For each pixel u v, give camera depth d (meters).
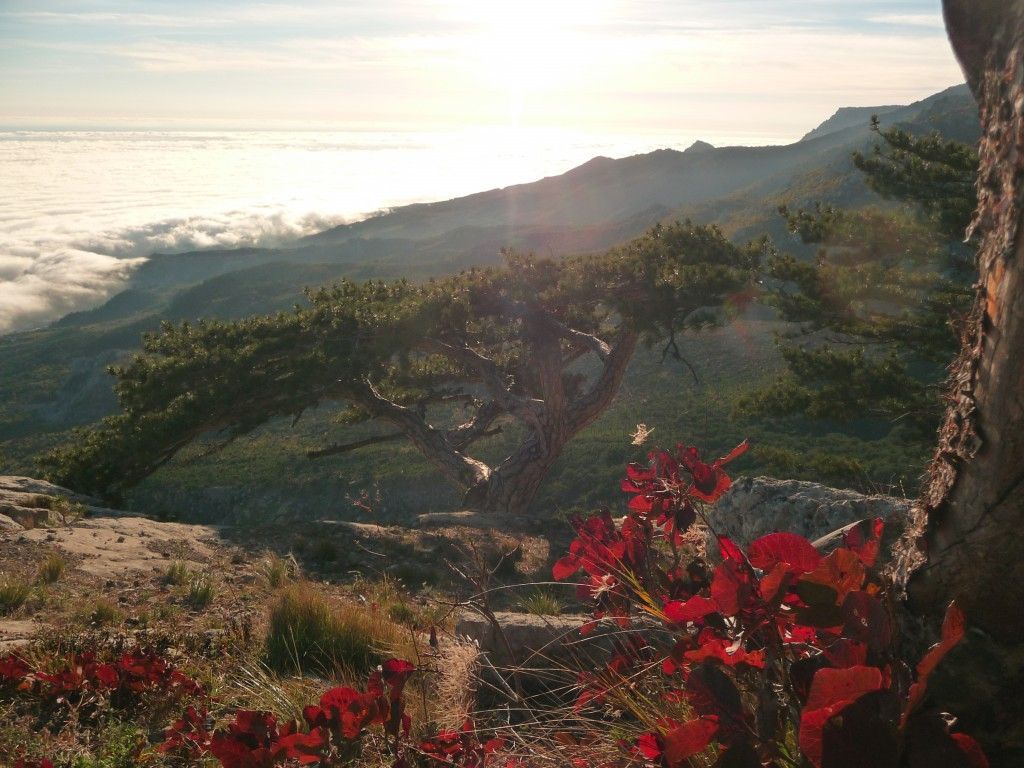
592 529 3.27
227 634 5.95
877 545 2.08
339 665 5.21
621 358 22.97
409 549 11.95
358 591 8.70
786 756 1.89
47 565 8.10
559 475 48.19
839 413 17.16
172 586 8.26
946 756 1.57
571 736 2.76
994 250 1.77
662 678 2.93
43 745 3.85
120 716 4.27
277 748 2.35
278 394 20.38
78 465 19.05
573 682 3.52
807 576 1.89
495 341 25.28
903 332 17.16
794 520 5.56
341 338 20.86
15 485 14.85
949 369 2.16
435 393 26.03
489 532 13.43
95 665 4.60
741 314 20.50
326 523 13.01
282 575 8.87
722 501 6.11
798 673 1.90
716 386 58.88
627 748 2.39
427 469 71.81
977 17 1.88
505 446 62.62
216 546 11.05
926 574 1.99
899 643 2.05
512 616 4.27
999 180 1.78
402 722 2.51
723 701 1.87
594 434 55.47
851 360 17.66
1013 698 1.84
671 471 3.17
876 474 17.53
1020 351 1.68
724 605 1.95
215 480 77.50
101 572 8.53
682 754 1.83
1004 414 1.74
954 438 1.94
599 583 3.20
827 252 17.83
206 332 21.81
